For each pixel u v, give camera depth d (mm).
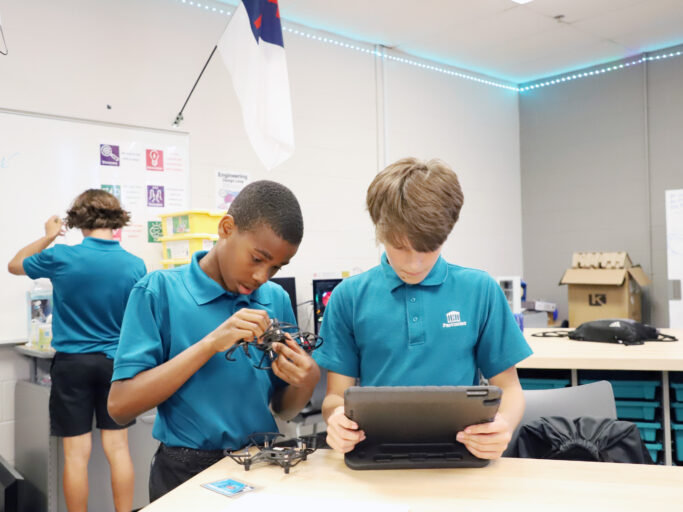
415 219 1059
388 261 1277
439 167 1135
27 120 2861
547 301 5355
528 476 999
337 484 969
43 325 2689
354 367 1310
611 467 1045
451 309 1237
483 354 1278
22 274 2566
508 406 1197
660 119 4707
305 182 4031
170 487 1114
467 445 1027
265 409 1189
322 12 3883
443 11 3910
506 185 5410
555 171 5320
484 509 858
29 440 2666
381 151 4473
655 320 4730
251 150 3738
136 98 3262
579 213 5168
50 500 2486
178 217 3010
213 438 1105
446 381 1213
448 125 4977
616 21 4141
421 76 4793
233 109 3658
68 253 2422
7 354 2814
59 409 2389
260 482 980
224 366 1138
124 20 3225
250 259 1057
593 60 4938
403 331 1236
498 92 5379
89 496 2566
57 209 2938
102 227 2555
